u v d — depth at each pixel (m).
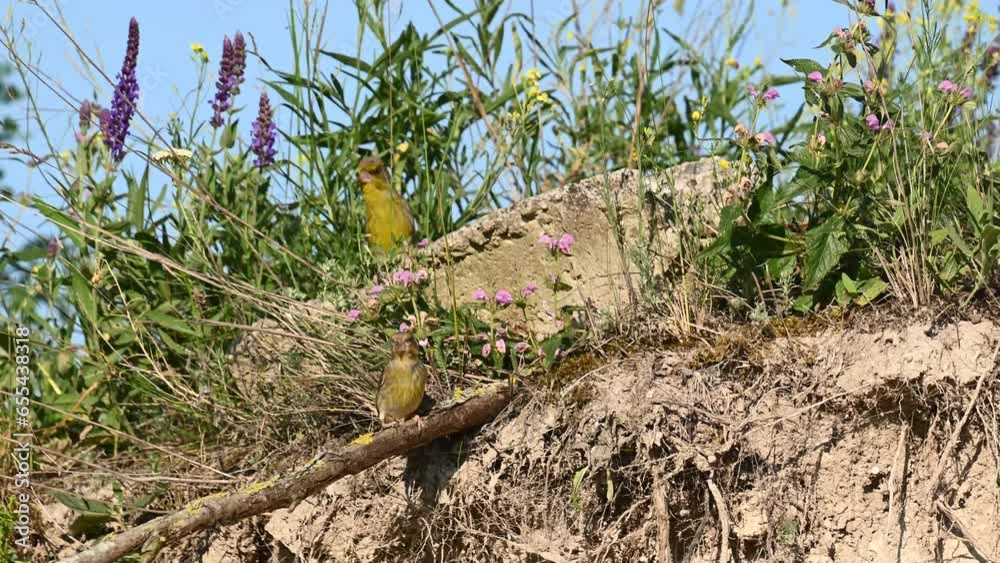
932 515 1.43
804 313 1.55
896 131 1.55
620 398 1.50
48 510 1.82
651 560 1.49
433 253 1.82
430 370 1.62
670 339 1.58
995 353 1.41
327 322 1.71
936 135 1.52
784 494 1.46
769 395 1.48
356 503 1.60
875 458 1.46
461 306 1.69
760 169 1.60
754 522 1.46
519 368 1.60
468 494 1.54
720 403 1.48
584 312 1.67
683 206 1.67
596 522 1.51
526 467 1.53
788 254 1.58
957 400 1.42
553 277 1.66
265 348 1.80
